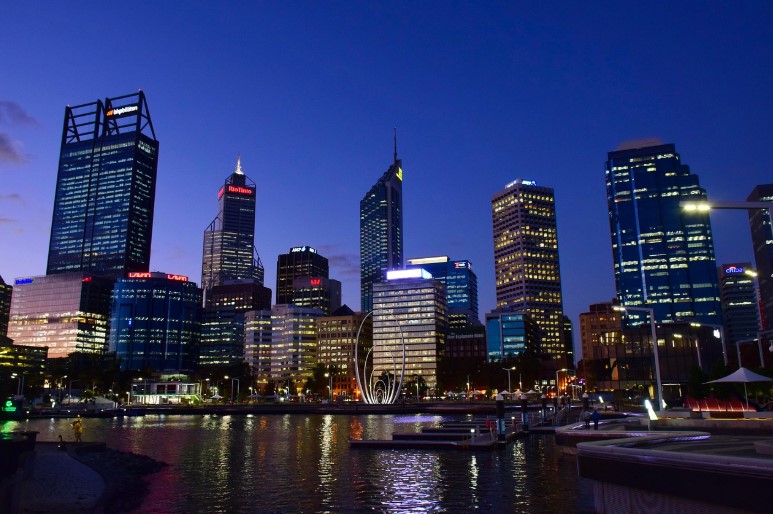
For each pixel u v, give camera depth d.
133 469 44.31
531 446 58.41
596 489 21.22
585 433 46.53
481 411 157.75
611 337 169.88
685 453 16.44
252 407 185.75
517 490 33.53
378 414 165.88
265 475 42.12
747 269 52.88
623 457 18.91
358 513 28.64
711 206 22.45
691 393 81.69
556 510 27.91
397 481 38.22
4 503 24.33
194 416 169.25
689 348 159.12
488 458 49.31
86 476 37.00
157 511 29.50
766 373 76.19
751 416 50.75
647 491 17.94
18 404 139.88
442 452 54.69
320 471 43.84
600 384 165.00
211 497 33.38
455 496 32.28
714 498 15.23
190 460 52.22
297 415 167.12
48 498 30.05
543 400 93.12
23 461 31.16
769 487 13.82
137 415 170.88
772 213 21.88
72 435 88.88
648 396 147.62
